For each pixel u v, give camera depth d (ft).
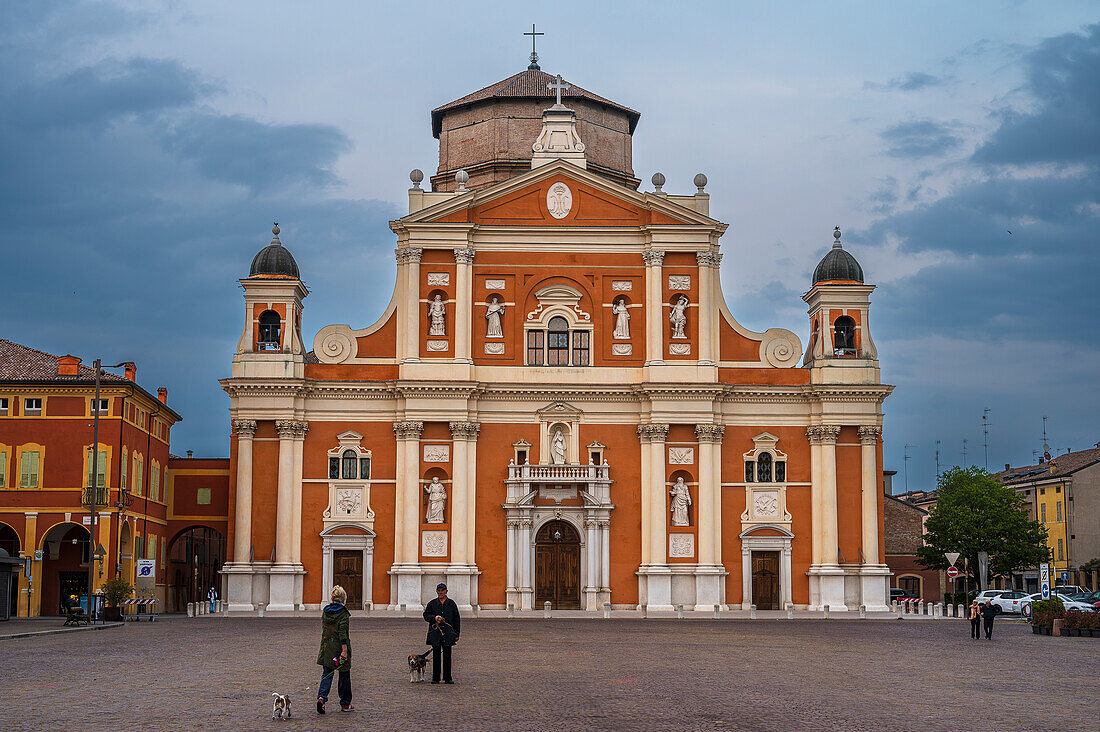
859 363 252.62
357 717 79.30
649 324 250.37
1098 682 106.42
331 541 243.60
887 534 359.05
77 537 256.73
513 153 279.49
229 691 93.66
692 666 119.03
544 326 252.01
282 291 248.52
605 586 244.63
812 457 251.19
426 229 249.55
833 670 116.06
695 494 247.29
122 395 244.83
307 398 247.09
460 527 242.78
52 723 75.72
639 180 287.69
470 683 100.63
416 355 247.29
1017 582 381.60
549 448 248.73
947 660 130.31
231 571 239.30
